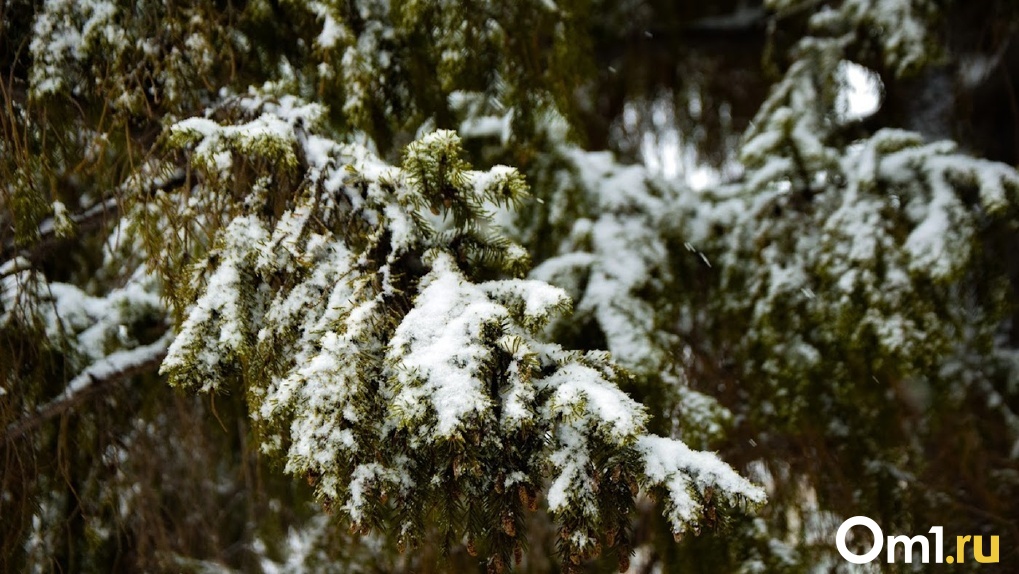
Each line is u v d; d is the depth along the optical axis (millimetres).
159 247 1918
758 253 2900
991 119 4555
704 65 5207
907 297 2629
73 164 2369
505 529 1420
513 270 1750
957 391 3199
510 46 2494
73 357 2596
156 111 2328
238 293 1660
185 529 3447
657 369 2447
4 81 2258
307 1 2295
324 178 1794
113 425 2896
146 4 2199
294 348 1607
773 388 2844
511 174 1627
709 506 1391
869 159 2863
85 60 2197
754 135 3396
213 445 3355
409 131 2619
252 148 1782
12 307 2488
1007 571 2922
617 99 5227
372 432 1437
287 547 3652
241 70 2480
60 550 2859
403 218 1702
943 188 2730
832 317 2730
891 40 3283
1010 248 3242
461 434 1279
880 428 3088
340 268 1647
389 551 3012
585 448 1406
